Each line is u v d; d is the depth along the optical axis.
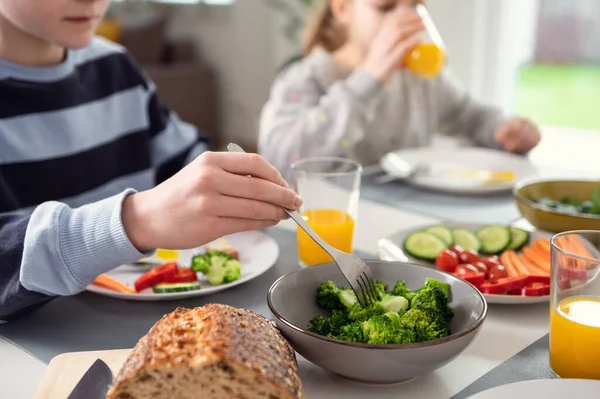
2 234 0.91
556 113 3.90
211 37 5.43
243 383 0.64
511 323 0.94
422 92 2.25
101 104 1.57
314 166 1.26
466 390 0.76
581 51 3.74
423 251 1.13
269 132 1.98
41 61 1.41
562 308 0.79
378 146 2.14
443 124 2.32
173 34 5.71
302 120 1.91
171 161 1.72
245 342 0.67
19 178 1.37
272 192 0.83
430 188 1.58
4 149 1.34
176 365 0.64
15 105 1.36
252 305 1.00
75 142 1.46
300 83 2.08
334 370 0.75
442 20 3.55
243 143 5.41
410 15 1.78
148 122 1.71
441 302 0.84
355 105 1.85
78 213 0.90
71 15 1.23
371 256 1.19
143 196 0.88
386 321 0.76
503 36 3.44
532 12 3.55
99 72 1.58
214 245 1.18
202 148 1.78
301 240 1.15
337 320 0.83
